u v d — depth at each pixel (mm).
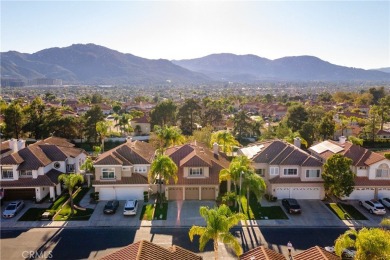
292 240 37719
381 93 195375
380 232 25672
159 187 49594
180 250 25047
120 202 48344
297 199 49719
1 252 34594
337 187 45406
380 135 103875
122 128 108500
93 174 55406
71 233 39031
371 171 49031
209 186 48625
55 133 89438
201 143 65812
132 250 22984
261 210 45656
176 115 110000
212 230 28234
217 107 122500
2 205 46812
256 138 104562
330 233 39500
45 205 46969
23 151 50812
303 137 84438
